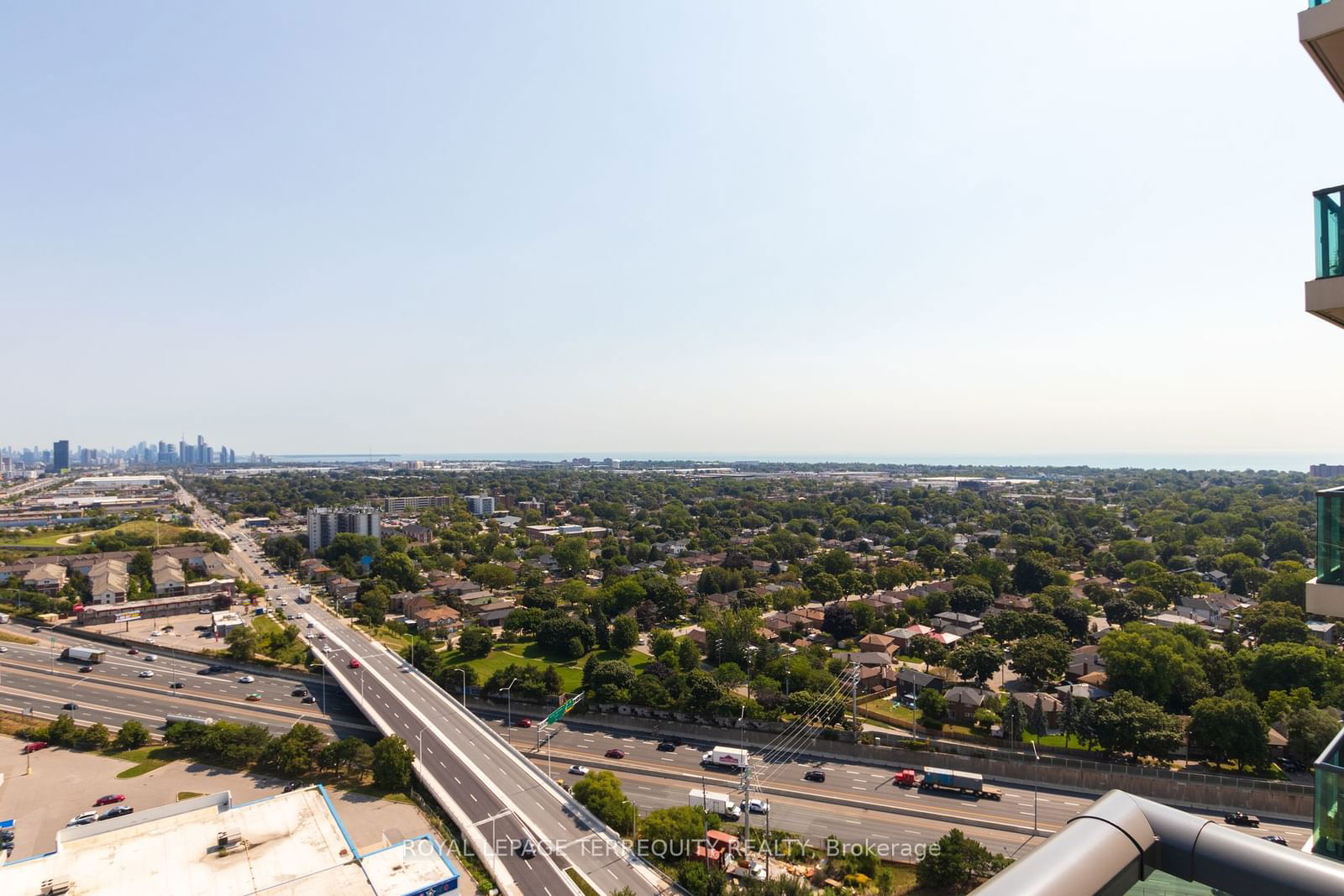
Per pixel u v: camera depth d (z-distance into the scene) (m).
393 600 167.75
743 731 97.31
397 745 83.00
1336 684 93.06
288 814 66.50
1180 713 96.69
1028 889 9.54
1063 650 108.00
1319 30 14.92
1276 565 170.88
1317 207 17.06
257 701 112.00
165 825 65.12
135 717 105.69
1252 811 75.50
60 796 83.75
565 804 74.38
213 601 166.25
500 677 109.88
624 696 104.06
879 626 138.38
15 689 114.94
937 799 80.19
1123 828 11.31
